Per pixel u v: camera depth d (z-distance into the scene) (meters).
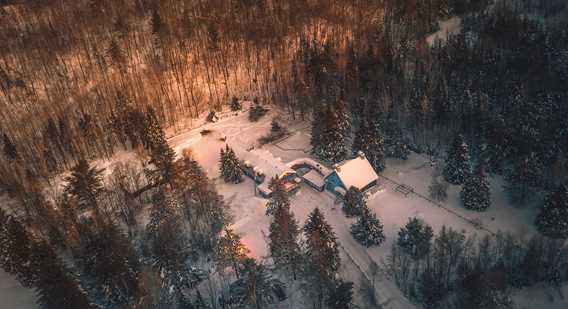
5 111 105.38
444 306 61.97
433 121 97.38
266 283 61.06
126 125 97.44
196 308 59.62
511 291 63.28
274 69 121.69
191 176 80.00
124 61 122.00
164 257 62.34
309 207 80.56
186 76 122.62
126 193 79.81
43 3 145.12
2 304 66.06
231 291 62.44
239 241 69.38
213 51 129.50
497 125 87.19
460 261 64.81
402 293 64.31
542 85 99.50
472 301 56.94
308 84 112.12
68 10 143.62
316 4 149.50
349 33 139.00
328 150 91.06
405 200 81.12
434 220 76.06
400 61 119.00
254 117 110.06
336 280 61.50
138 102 108.25
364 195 81.38
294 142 101.06
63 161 95.62
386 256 70.00
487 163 85.62
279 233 63.19
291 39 135.75
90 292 62.91
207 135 105.31
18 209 82.00
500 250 65.38
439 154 93.31
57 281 55.47
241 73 125.50
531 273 62.78
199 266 70.00
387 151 92.19
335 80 112.19
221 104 116.44
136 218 80.12
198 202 79.19
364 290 63.03
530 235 71.12
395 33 138.88
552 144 82.06
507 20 129.75
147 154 94.81
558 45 116.81
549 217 69.62
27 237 65.56
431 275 63.62
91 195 77.50
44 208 75.44
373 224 71.50
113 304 61.19
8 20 138.38
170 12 144.50
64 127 97.12
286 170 84.75
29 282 66.94
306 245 69.62
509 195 78.69
